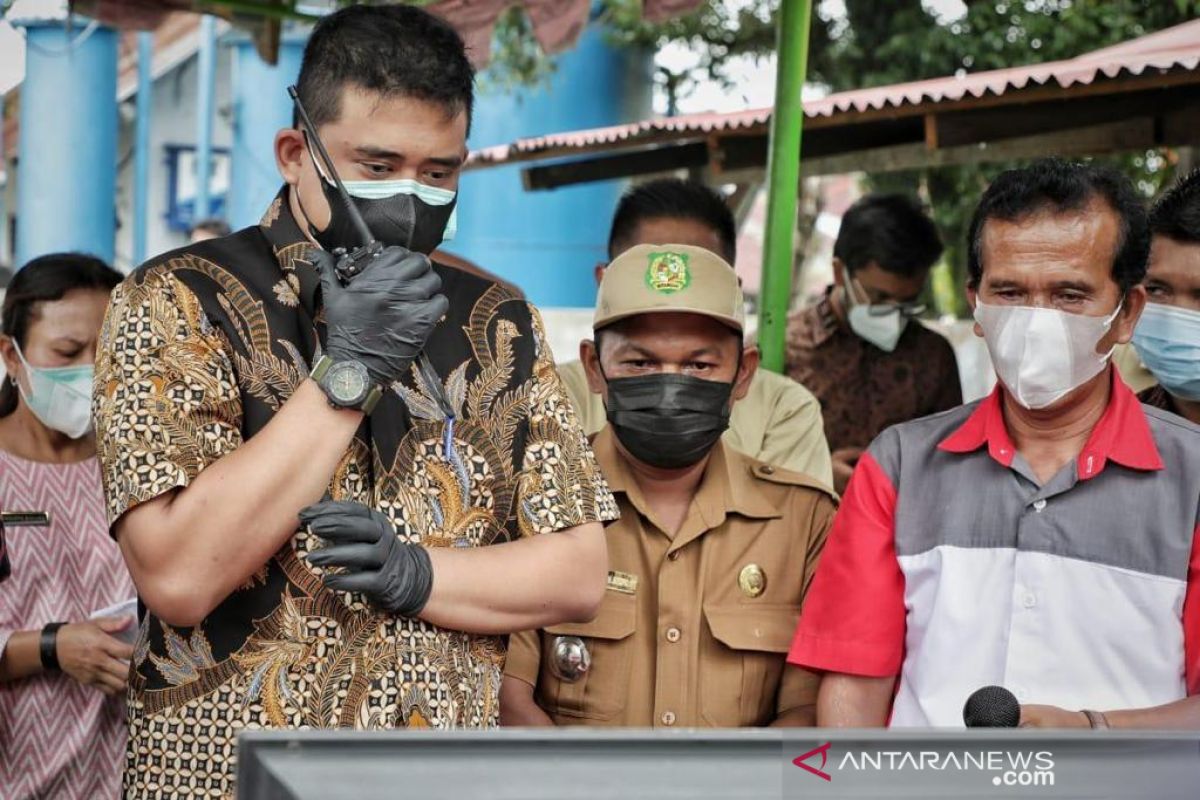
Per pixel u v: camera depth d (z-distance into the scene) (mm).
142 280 2139
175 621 2014
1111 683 2432
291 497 1985
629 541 2965
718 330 2891
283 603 2092
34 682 3324
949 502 2562
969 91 4930
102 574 3441
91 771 3354
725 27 12117
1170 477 2465
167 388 2070
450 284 2305
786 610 2939
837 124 5504
